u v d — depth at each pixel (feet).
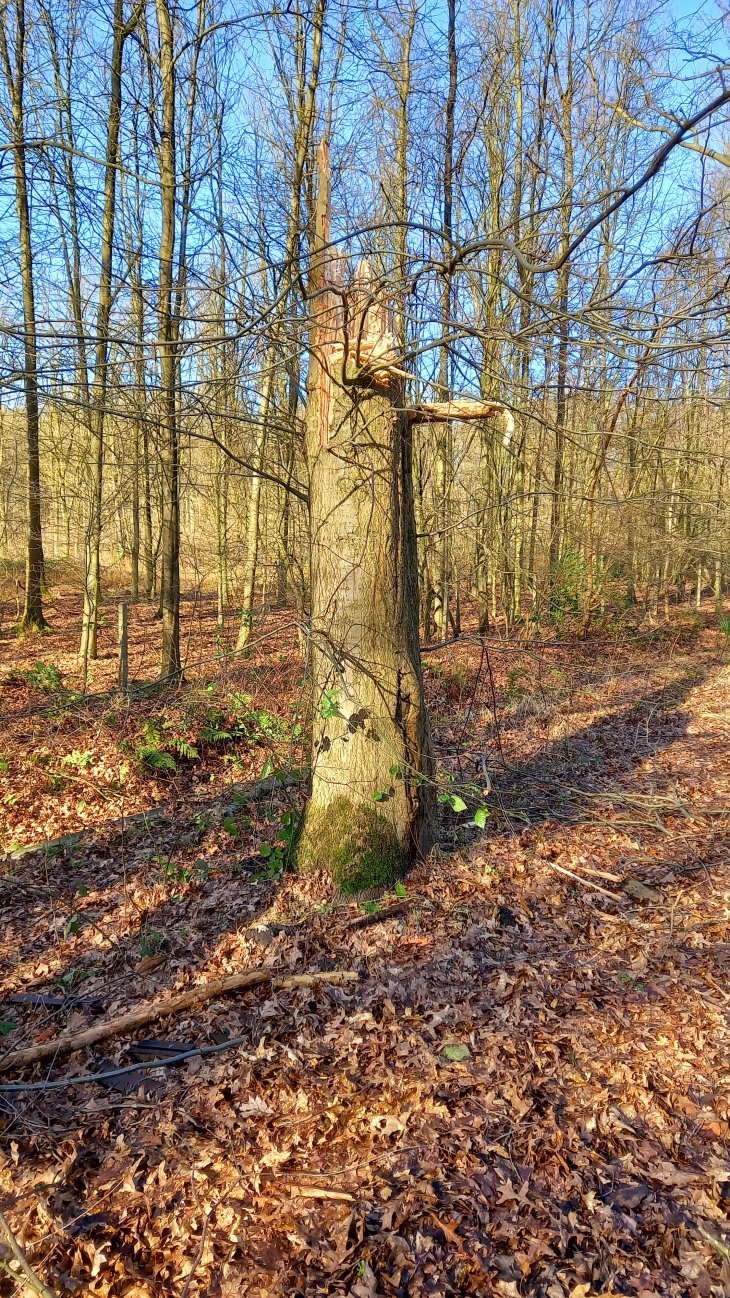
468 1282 7.88
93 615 38.11
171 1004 12.64
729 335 8.41
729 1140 9.46
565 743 26.55
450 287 11.39
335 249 14.08
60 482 44.91
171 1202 9.16
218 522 45.91
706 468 33.30
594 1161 9.29
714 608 60.29
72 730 24.67
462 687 31.35
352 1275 8.04
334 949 14.05
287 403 27.32
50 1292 7.93
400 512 15.61
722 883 16.08
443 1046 11.45
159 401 17.43
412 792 16.07
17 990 13.78
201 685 26.81
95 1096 10.96
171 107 25.72
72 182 13.43
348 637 15.46
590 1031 11.61
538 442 29.96
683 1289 7.67
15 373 11.85
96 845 19.51
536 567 46.24
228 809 20.98
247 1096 10.73
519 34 40.73
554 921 14.92
